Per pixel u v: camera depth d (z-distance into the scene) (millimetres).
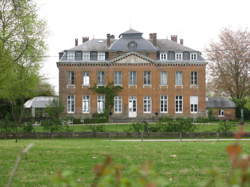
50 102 53812
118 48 55562
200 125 40906
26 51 28125
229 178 3088
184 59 55562
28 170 11273
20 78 34625
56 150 16625
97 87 54781
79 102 54906
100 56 55438
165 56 55719
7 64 22359
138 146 19219
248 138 30312
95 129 33312
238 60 60125
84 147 18453
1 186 9070
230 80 60719
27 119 50906
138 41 56156
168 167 11656
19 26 24547
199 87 55375
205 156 14281
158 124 32781
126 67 55250
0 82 24297
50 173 10781
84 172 10773
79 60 54938
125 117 54938
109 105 54719
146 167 3270
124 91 55250
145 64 55156
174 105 55250
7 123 34031
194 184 9008
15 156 14492
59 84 54906
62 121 39219
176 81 55469
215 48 61844
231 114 60469
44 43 32781
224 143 22250
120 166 3484
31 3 25719
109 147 18391
